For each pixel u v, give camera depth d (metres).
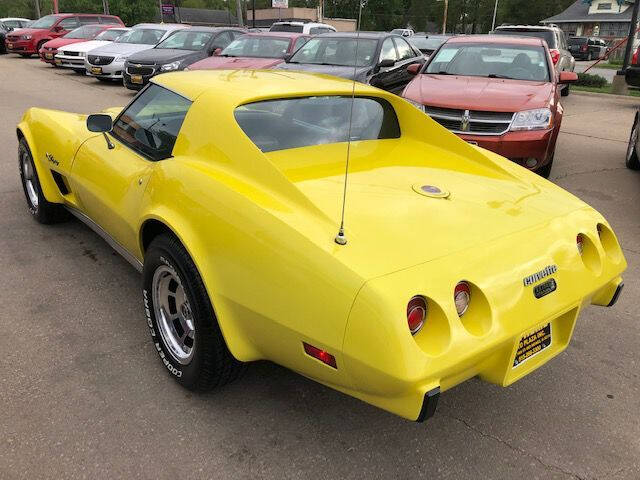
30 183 4.73
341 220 2.12
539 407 2.76
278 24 16.16
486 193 2.69
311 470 2.31
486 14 74.19
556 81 6.80
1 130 8.47
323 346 1.99
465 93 6.18
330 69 8.72
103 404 2.62
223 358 2.49
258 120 2.78
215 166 2.55
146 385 2.77
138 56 12.18
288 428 2.53
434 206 2.45
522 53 7.26
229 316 2.35
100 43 16.66
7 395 2.64
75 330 3.21
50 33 21.14
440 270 2.01
